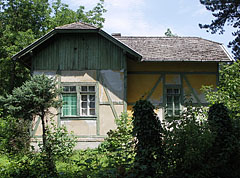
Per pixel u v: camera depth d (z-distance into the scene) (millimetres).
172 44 15289
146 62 13898
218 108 6777
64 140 9719
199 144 5605
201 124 6273
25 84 9797
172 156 5762
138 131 5961
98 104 12641
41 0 23672
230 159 6348
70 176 6223
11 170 5809
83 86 12758
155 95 13984
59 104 10023
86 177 5887
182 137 5742
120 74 12812
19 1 22688
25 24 22906
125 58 12836
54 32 12453
